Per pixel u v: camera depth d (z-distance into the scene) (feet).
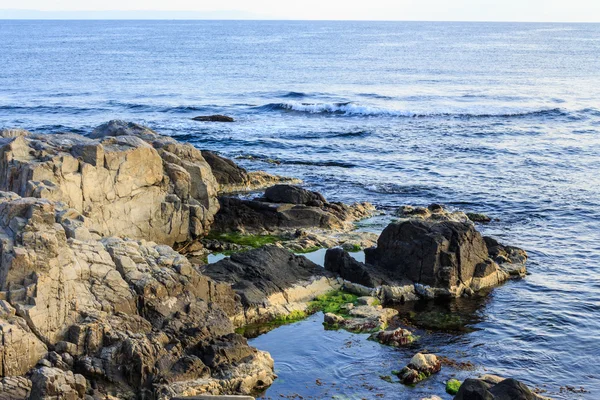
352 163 214.07
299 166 208.64
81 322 85.25
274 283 114.11
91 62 545.44
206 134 254.68
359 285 118.21
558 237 151.64
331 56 613.93
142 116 299.17
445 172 204.23
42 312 82.99
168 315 92.68
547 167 211.41
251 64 536.42
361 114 306.14
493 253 134.62
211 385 84.94
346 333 105.40
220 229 145.69
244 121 287.07
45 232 86.12
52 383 75.36
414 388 90.99
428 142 245.65
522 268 131.44
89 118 292.81
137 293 91.81
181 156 142.20
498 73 465.06
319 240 140.36
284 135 255.09
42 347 81.76
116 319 87.10
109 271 91.35
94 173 117.08
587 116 296.92
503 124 280.72
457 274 121.70
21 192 108.88
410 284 120.26
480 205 173.27
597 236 152.56
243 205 149.59
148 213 126.21
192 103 337.52
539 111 305.53
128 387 82.33
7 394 75.61
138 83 414.82
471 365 97.45
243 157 216.13
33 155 115.14
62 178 112.47
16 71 471.21
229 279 112.37
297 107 316.19
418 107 321.73
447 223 126.00
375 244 139.85
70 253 88.99
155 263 96.63
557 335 107.65
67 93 367.04
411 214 160.66
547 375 95.96
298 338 103.35
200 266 116.57
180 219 130.62
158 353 85.61
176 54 638.12
